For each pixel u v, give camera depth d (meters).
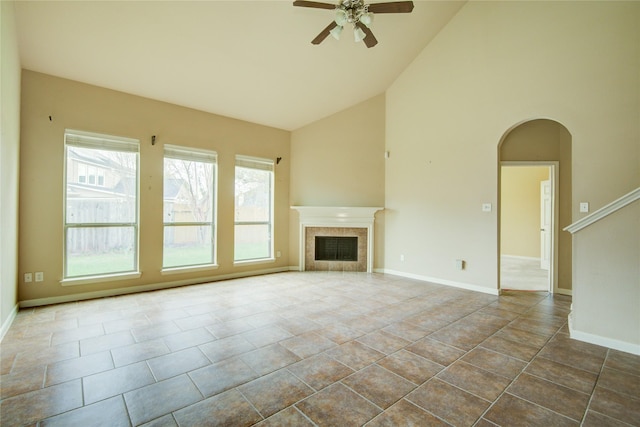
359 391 2.13
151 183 4.71
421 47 5.38
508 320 3.54
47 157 3.91
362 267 6.28
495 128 4.57
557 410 1.93
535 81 4.17
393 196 6.02
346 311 3.81
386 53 5.14
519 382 2.25
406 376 2.33
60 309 3.79
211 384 2.20
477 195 4.80
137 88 4.44
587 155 3.74
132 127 4.54
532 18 4.20
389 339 2.99
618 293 2.81
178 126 4.98
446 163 5.18
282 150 6.35
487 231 4.69
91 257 4.30
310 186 6.42
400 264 5.91
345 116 6.27
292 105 5.65
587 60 3.75
